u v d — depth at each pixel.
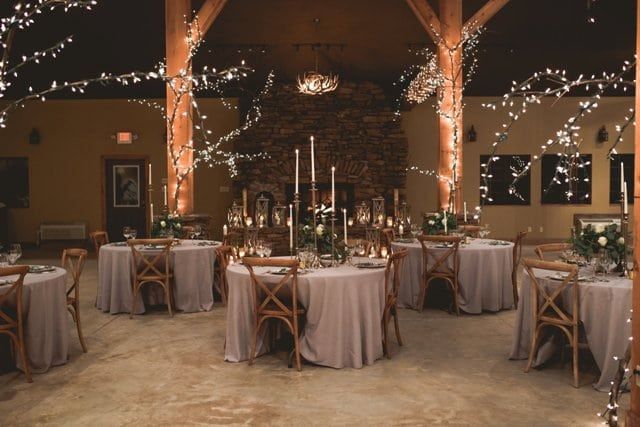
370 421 3.48
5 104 13.65
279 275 4.56
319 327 4.48
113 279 6.45
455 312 6.50
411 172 13.93
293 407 3.71
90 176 13.95
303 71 12.59
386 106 13.20
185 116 8.66
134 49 11.20
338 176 13.16
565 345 4.48
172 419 3.53
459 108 8.71
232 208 11.93
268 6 10.16
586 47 11.22
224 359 4.72
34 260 11.16
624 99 13.84
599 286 3.99
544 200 14.18
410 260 6.75
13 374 4.36
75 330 5.74
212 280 6.80
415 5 8.72
